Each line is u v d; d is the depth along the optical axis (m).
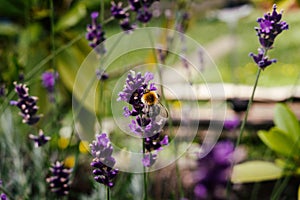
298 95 0.87
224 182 0.55
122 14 0.45
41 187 0.55
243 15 0.97
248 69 1.30
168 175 0.62
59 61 0.74
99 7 0.76
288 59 1.42
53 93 0.59
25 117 0.41
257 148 0.81
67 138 0.64
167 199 0.60
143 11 0.45
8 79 0.65
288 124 0.60
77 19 0.76
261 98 0.88
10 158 0.59
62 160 0.50
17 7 0.78
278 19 0.38
